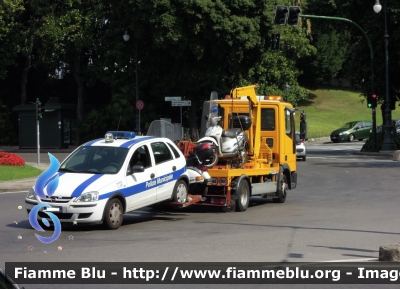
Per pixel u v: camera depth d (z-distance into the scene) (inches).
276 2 1569.9
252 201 711.1
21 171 976.3
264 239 443.5
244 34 1509.6
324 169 1115.3
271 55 1833.2
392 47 1593.3
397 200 674.8
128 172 507.8
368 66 1651.1
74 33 1768.0
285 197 696.4
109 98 2065.7
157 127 729.0
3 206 652.1
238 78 1702.8
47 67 1884.8
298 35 2078.0
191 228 502.3
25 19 1916.8
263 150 689.6
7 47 1830.7
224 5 1503.4
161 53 1664.6
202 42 1525.6
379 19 1565.0
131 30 1657.2
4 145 1952.5
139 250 401.7
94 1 1791.3
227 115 682.8
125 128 1785.2
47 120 1790.1
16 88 2102.6
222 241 435.8
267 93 1814.7
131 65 1747.0
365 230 481.4
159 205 625.6
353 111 2844.5
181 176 566.3
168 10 1499.8
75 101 2110.0
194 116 1688.0
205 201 601.6
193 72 1596.9
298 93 2032.5
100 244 426.0
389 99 1542.8
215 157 603.5
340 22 1683.1
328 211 600.4
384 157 1429.6
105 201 479.5
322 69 2871.6
